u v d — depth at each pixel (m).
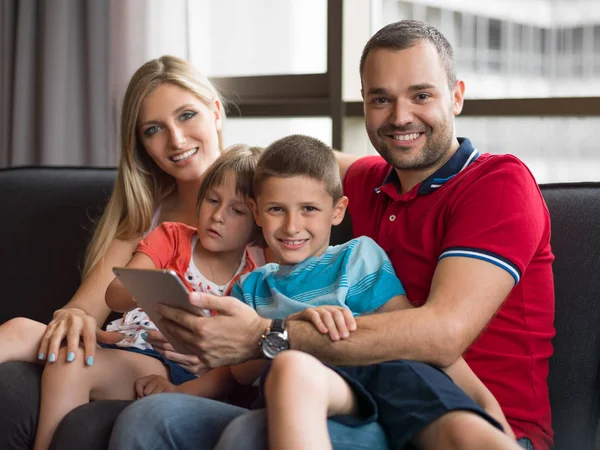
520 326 1.70
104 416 1.61
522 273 1.61
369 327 1.55
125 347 1.98
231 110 3.28
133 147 2.25
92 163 3.23
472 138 2.88
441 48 1.77
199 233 2.00
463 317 1.54
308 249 1.77
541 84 2.74
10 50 3.35
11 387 1.72
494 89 2.82
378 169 1.98
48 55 3.22
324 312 1.57
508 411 1.66
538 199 1.70
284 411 1.29
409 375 1.49
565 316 1.82
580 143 2.70
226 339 1.58
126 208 2.26
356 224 1.96
